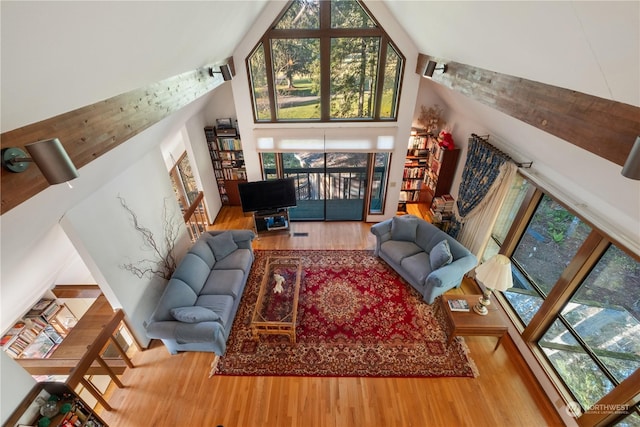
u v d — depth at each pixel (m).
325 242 5.65
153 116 2.51
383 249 4.88
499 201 3.94
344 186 6.53
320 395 3.21
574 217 3.06
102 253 3.06
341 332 3.88
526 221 3.71
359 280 4.71
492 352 3.62
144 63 2.12
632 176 1.20
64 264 3.68
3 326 3.54
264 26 4.38
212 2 2.22
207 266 4.29
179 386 3.31
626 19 1.17
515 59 2.20
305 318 4.07
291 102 5.06
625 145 1.49
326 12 4.30
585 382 2.89
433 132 6.09
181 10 1.93
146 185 3.95
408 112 5.04
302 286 4.60
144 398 3.21
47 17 1.08
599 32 1.35
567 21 1.47
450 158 5.52
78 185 2.46
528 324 3.50
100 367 3.45
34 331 3.83
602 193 2.47
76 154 1.69
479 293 4.50
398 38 4.43
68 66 1.41
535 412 3.05
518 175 3.85
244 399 3.19
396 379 3.35
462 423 2.96
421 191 6.63
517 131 3.30
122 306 3.33
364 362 3.52
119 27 1.54
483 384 3.29
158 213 4.21
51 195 2.10
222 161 6.35
